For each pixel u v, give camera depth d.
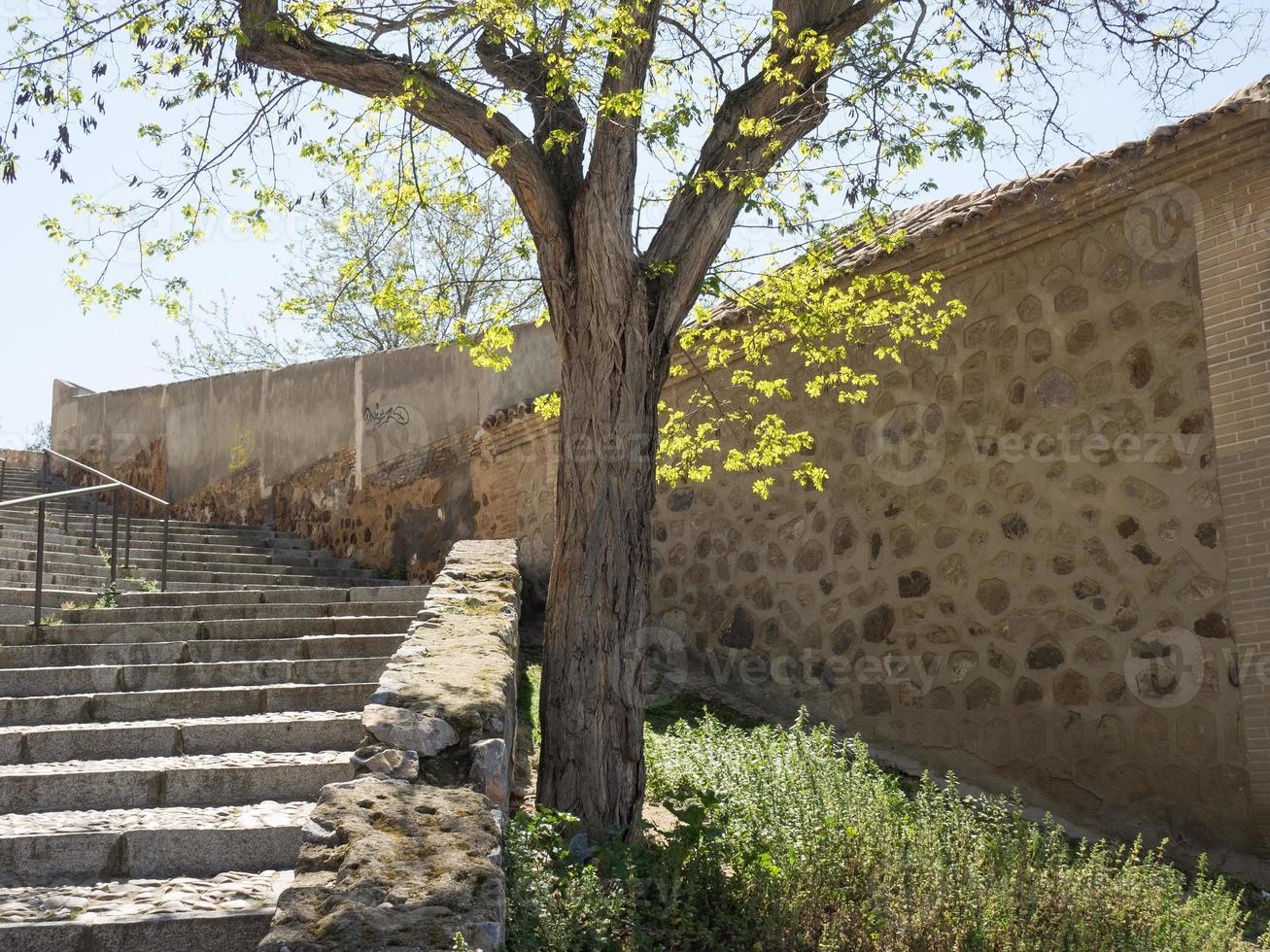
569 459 5.42
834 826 5.09
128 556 10.87
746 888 4.70
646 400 5.46
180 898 3.98
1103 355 6.98
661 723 8.30
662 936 4.41
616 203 5.42
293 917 3.03
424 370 14.80
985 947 4.41
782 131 5.75
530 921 3.86
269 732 5.44
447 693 4.64
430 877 3.26
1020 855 4.97
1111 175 6.77
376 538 14.97
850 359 8.62
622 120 5.48
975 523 7.61
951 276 7.93
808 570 8.77
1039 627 7.14
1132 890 4.84
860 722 8.16
